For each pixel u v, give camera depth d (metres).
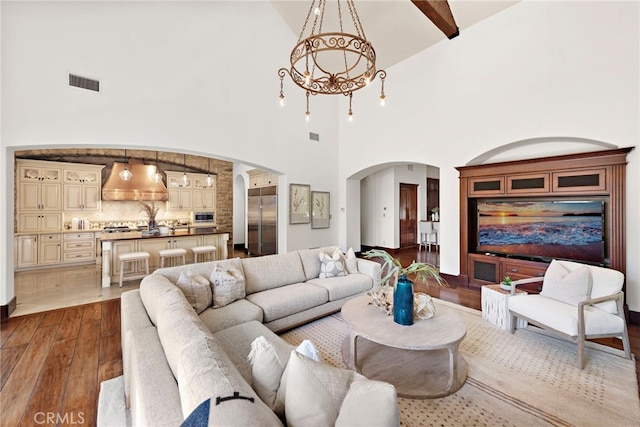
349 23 4.82
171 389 1.12
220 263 2.94
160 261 5.30
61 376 2.17
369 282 3.69
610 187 3.29
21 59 3.31
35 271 5.65
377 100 5.95
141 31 4.03
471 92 4.46
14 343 2.68
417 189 8.58
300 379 0.94
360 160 6.34
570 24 3.52
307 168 6.19
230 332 2.07
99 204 6.65
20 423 1.70
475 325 3.11
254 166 5.45
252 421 0.73
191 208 8.03
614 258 3.28
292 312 2.85
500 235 4.41
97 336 2.83
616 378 2.14
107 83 3.79
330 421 0.87
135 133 3.99
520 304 2.79
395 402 0.83
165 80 4.23
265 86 5.40
